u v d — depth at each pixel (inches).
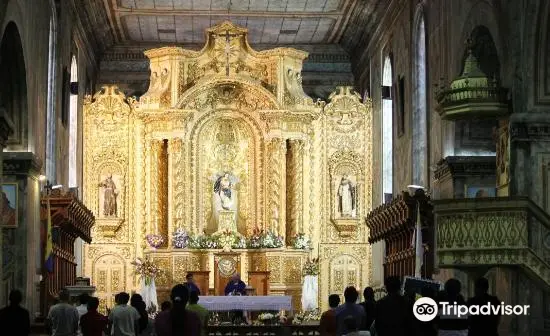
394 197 1488.7
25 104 1084.5
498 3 956.6
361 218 1654.8
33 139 1120.8
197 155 1631.4
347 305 697.0
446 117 944.3
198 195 1630.2
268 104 1628.9
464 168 1075.3
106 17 1651.1
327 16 1672.0
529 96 903.1
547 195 903.1
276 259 1571.1
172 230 1603.1
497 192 962.7
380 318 624.4
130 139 1643.7
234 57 1636.3
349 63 1845.5
